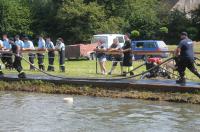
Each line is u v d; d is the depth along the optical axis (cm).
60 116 1781
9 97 2288
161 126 1597
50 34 8519
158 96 2177
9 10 8338
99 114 1825
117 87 2312
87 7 7719
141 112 1862
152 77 2586
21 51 3269
